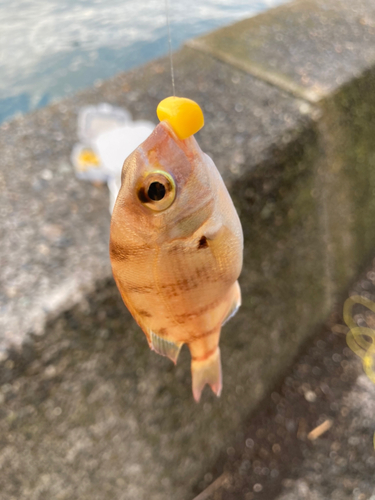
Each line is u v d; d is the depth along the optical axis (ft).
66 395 0.61
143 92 1.02
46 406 0.59
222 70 1.05
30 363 0.56
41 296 0.59
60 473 0.64
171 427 0.77
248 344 0.90
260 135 0.84
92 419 0.65
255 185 0.80
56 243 0.67
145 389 0.71
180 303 0.33
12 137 0.90
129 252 0.29
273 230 0.87
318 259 1.03
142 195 0.28
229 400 0.89
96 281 0.61
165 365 0.73
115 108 0.97
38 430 0.60
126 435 0.70
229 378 0.88
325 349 1.07
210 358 0.40
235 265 0.34
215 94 0.97
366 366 1.03
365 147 1.07
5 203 0.74
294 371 1.03
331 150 0.96
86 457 0.66
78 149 0.86
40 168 0.82
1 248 0.66
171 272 0.31
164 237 0.29
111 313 0.63
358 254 1.20
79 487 0.67
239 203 0.78
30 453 0.60
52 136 0.90
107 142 0.75
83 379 0.62
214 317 0.37
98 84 1.06
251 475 0.88
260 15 1.30
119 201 0.29
